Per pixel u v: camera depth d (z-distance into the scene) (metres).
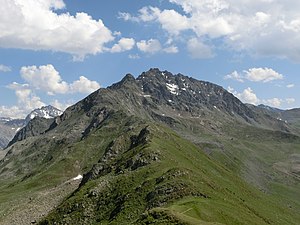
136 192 168.00
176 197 147.75
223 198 160.12
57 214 187.88
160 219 106.00
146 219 108.06
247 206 185.00
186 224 100.38
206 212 126.88
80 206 182.25
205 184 174.75
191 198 144.88
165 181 165.88
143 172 190.50
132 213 152.62
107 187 189.62
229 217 130.00
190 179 171.12
